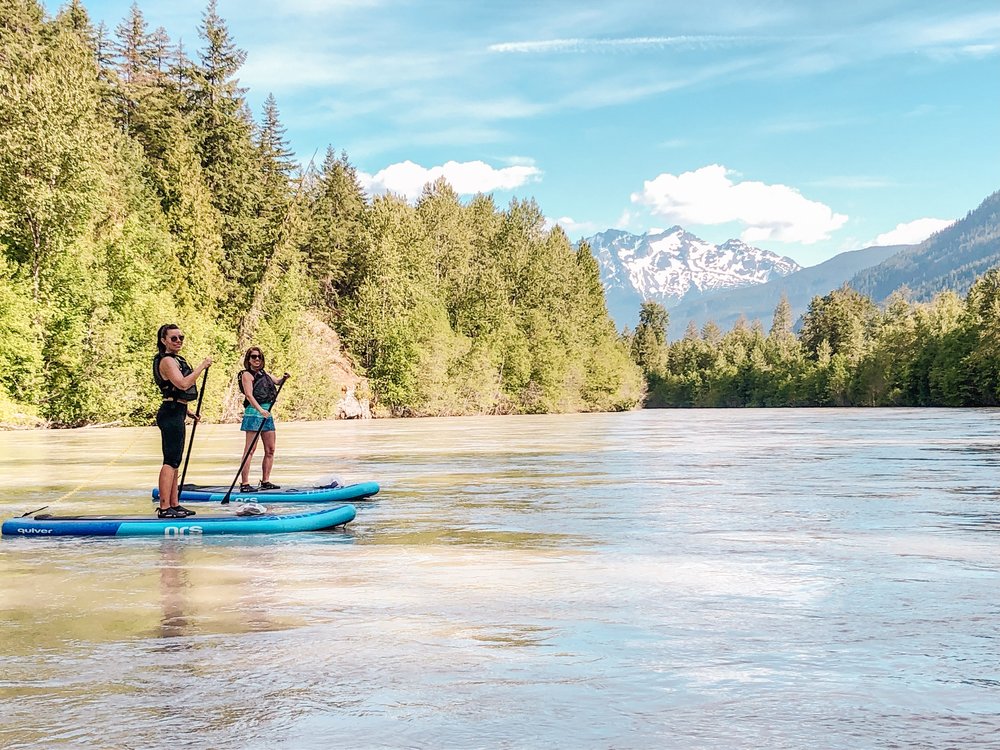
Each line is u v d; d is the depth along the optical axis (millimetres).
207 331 47406
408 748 2770
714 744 2783
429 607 4707
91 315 39906
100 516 8266
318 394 60219
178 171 57219
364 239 79625
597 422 48594
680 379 181500
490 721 2992
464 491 10992
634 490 10977
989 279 106562
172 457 8039
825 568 5785
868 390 121312
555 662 3674
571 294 114312
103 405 39875
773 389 154000
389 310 71062
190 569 5867
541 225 114562
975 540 6938
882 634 4109
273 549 6703
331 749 2766
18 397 37938
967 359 96062
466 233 97750
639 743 2795
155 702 3203
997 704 3146
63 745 2805
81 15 67188
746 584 5281
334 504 9664
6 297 35875
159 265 51219
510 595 4996
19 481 12789
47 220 38312
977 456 17219
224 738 2859
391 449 21234
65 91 40625
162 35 70312
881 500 9727
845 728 2916
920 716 3027
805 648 3869
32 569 5898
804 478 12531
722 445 21859
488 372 78562
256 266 64000
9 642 4027
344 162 92562
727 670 3553
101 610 4672
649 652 3818
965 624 4297
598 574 5613
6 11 52469
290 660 3725
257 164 72125
